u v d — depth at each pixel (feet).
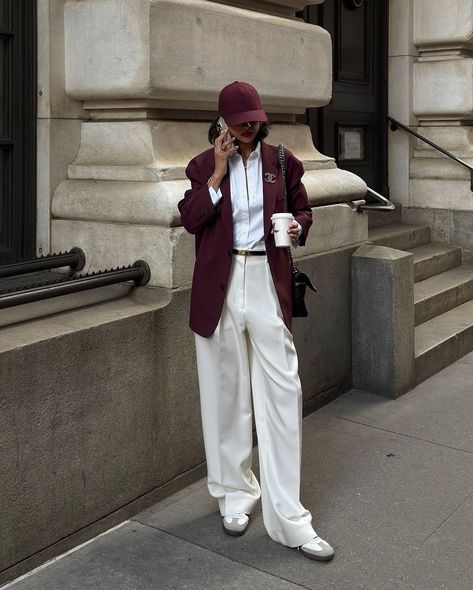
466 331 21.67
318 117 24.56
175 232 13.34
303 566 11.21
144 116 14.19
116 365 12.21
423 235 26.63
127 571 11.08
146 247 13.55
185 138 14.74
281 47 16.61
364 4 26.04
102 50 13.94
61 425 11.37
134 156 14.15
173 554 11.55
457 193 26.37
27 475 10.93
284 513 11.37
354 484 13.91
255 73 15.89
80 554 11.55
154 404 13.01
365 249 18.71
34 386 10.91
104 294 13.48
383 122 27.12
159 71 13.60
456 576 11.00
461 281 24.22
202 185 11.25
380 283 18.17
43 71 14.28
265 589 10.66
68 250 14.58
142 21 13.41
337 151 25.36
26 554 11.02
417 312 21.77
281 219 10.80
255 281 11.23
